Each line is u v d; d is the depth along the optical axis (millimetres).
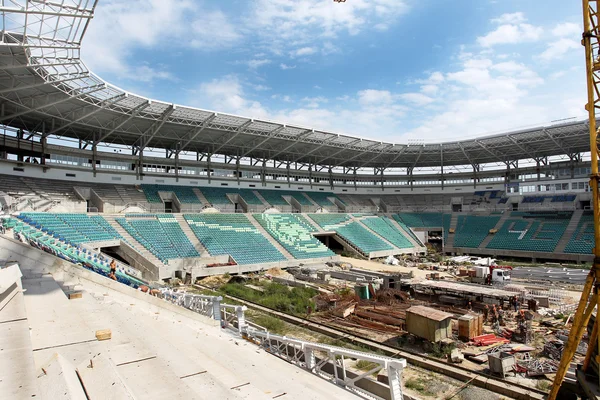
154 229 44344
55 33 24141
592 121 11797
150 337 9492
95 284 16234
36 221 33156
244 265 42094
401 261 55500
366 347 19812
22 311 7969
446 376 16484
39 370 5105
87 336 7883
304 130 52344
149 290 20781
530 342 20469
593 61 12008
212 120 44656
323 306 27453
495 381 15453
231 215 55031
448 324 19219
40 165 43656
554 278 41719
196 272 38094
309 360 12586
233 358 10742
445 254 64375
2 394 4023
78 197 45750
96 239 35875
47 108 38062
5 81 31375
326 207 70938
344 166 77562
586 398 12727
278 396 8320
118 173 51875
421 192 79812
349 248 59906
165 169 56906
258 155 65062
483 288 28625
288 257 48125
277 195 67812
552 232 57688
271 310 27078
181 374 7059
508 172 71625
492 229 64000
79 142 48562
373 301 28812
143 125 45562
